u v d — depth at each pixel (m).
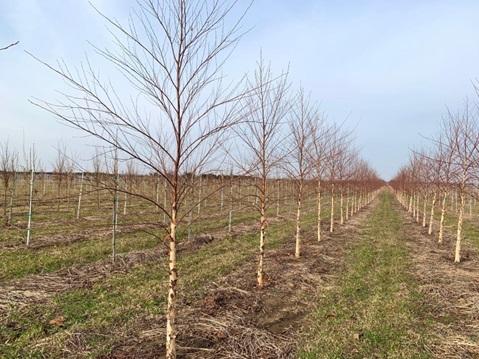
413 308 7.55
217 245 13.64
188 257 11.59
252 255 12.27
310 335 6.27
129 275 9.41
